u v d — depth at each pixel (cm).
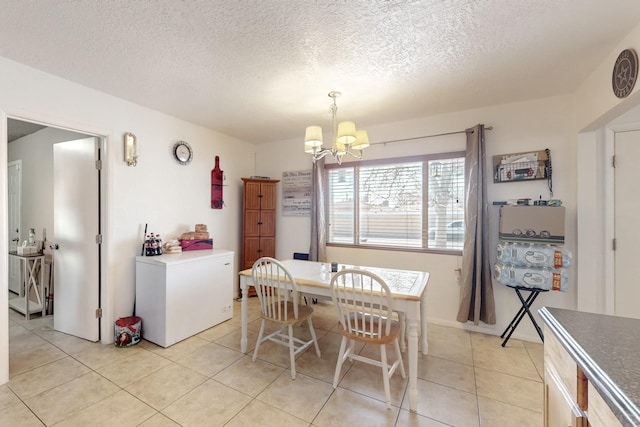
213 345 252
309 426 157
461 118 288
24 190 388
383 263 330
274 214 404
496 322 271
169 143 306
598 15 148
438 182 304
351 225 357
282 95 253
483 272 269
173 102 269
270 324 302
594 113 206
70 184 272
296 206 399
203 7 143
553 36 166
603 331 95
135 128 273
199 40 172
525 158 258
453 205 297
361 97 255
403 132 318
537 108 257
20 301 348
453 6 142
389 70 207
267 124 336
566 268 227
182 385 193
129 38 170
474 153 270
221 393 185
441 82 226
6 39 170
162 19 152
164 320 247
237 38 170
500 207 259
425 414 166
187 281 265
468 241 272
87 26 158
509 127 268
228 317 311
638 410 56
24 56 189
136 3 140
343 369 215
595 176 233
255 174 425
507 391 187
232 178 393
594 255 233
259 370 212
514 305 267
